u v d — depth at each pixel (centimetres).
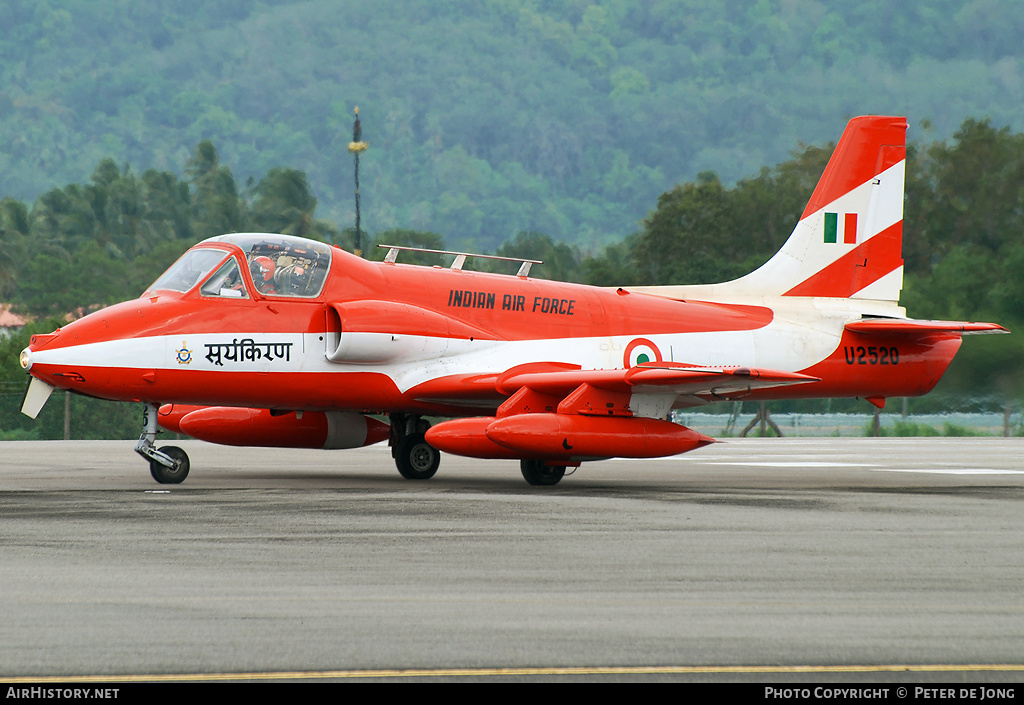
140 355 3928
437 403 4375
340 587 1975
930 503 3481
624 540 2553
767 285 5028
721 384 3950
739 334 4869
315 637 1628
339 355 4125
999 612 1817
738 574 2134
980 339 10319
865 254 5128
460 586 1992
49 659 1513
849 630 1692
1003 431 10738
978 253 16400
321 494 3572
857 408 13150
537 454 3888
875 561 2295
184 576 2062
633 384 3906
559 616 1766
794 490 3959
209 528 2694
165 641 1600
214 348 4019
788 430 11112
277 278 4169
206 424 4631
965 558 2342
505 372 4278
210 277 4094
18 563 2188
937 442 8769
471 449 3903
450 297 4438
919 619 1767
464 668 1488
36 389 3959
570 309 4638
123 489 3731
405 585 1997
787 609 1828
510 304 4538
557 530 2711
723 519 2973
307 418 4725
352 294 4256
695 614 1789
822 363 4978
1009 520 3014
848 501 3531
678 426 4084
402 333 4225
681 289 4988
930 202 17375
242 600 1861
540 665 1505
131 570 2120
